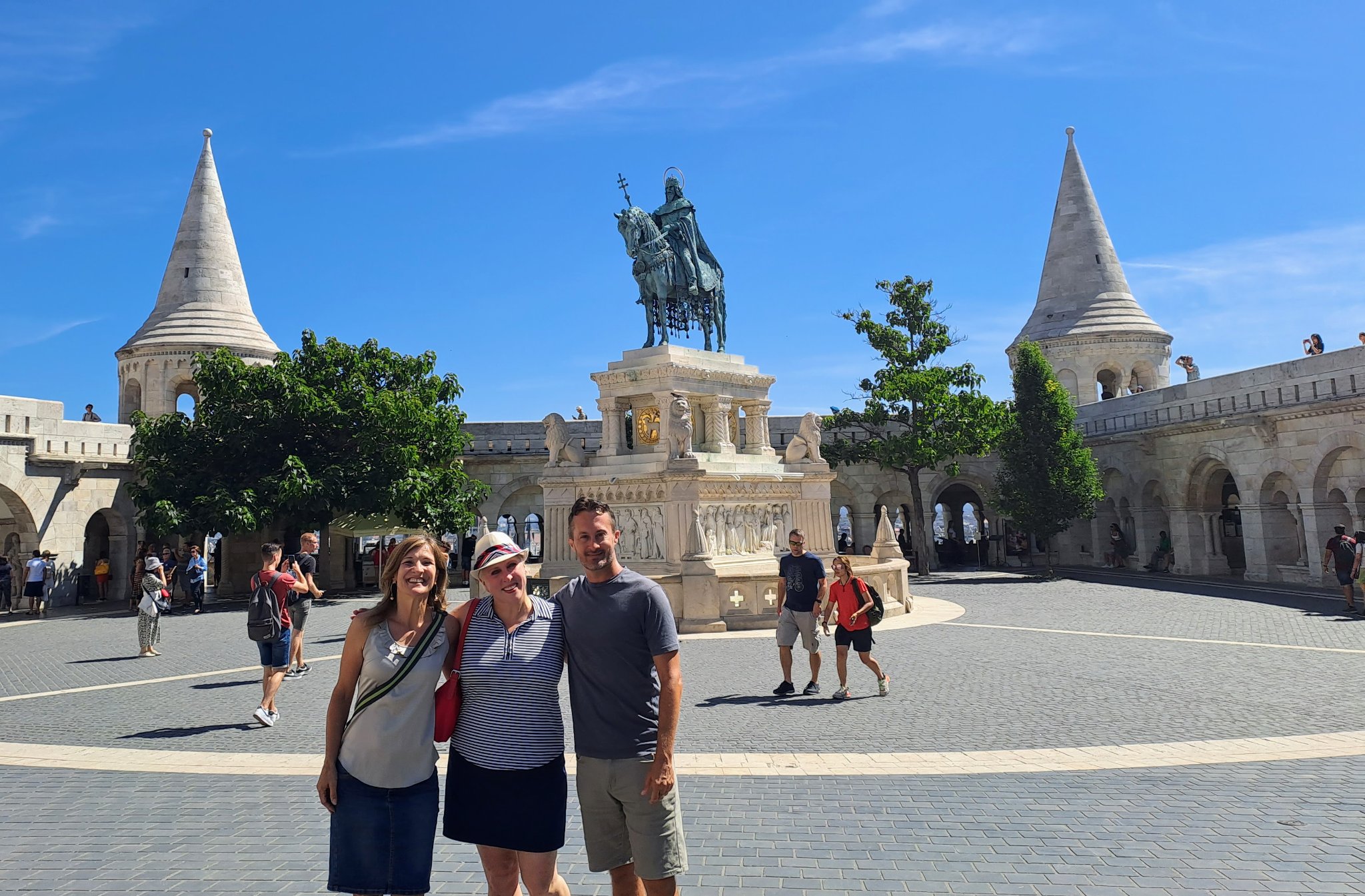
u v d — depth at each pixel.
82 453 30.16
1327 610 19.75
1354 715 9.65
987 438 33.78
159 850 6.26
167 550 28.00
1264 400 28.44
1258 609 20.22
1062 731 9.21
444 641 4.38
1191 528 32.59
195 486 28.00
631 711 4.44
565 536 22.16
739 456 24.08
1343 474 25.91
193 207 39.94
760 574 19.38
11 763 8.59
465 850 6.32
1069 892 5.33
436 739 4.34
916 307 36.16
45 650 17.75
